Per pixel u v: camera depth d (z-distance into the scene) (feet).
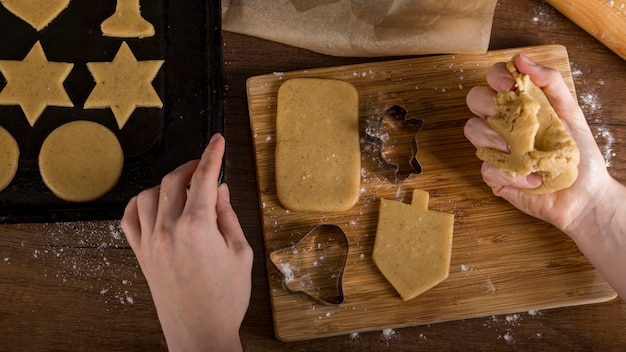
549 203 2.24
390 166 2.31
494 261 2.31
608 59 2.45
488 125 2.17
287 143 2.33
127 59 2.37
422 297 2.29
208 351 1.96
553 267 2.31
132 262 2.34
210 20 2.36
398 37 2.36
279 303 2.28
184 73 2.36
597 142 2.40
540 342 2.32
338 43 2.38
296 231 2.32
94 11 2.40
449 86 2.39
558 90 2.22
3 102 2.35
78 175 2.31
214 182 1.94
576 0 2.38
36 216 2.26
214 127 2.32
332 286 2.31
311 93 2.35
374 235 2.32
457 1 2.30
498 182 2.22
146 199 2.01
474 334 2.32
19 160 2.32
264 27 2.40
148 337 2.32
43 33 2.39
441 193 2.35
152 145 2.33
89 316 2.32
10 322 2.31
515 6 2.46
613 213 2.23
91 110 2.36
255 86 2.37
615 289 2.24
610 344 2.32
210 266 1.93
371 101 2.38
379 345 2.32
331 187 2.31
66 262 2.33
